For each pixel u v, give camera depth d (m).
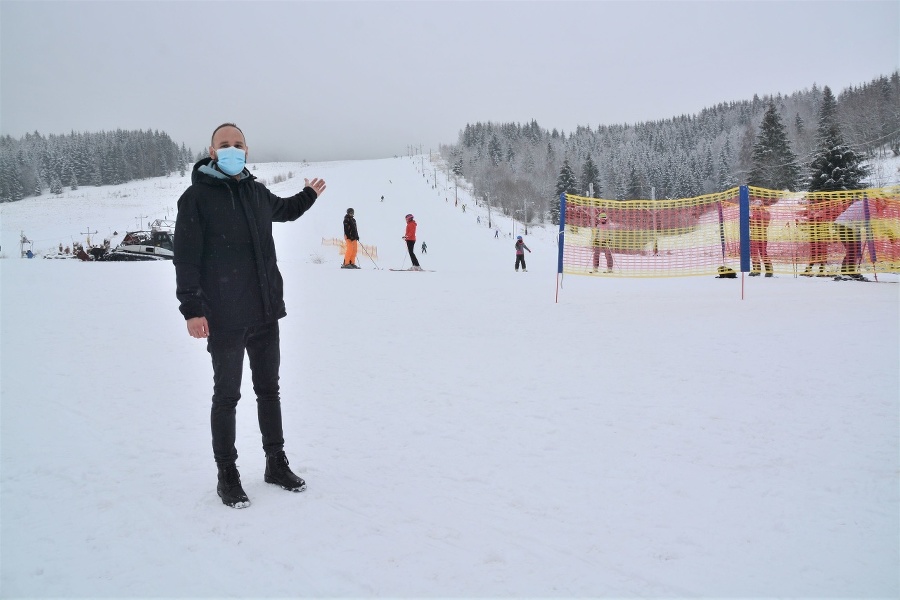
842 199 12.02
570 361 5.41
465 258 41.03
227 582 2.13
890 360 4.83
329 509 2.72
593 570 2.15
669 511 2.58
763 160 53.59
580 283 12.36
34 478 3.12
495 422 3.88
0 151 151.12
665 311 7.88
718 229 12.17
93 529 2.56
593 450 3.32
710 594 1.98
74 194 134.25
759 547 2.26
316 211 66.75
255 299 3.01
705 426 3.60
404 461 3.29
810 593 1.96
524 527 2.49
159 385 5.04
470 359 5.66
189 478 3.13
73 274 14.09
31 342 6.72
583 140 153.75
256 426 4.03
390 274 14.88
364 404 4.39
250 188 3.10
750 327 6.48
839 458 3.04
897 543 2.25
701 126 151.25
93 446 3.61
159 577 2.17
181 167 184.50
